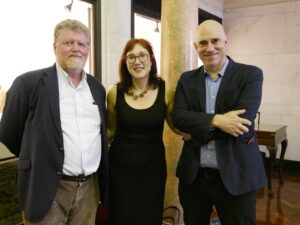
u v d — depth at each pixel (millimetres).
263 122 5102
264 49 5016
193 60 2219
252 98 1397
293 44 4746
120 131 1741
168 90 1802
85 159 1418
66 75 1410
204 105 1503
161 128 1757
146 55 1696
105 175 1594
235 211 1466
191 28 2182
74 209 1464
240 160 1426
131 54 1692
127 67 1736
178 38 2152
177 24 2145
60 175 1355
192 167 1526
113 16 3191
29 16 2535
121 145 1707
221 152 1438
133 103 1719
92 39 3178
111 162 1725
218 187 1486
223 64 1514
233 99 1441
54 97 1367
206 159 1488
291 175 4656
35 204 1312
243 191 1403
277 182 4277
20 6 2457
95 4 3119
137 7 3611
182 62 2164
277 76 4926
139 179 1688
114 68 3273
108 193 1705
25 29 2510
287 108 4871
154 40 4141
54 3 2752
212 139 1452
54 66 1458
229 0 5246
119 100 1736
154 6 3912
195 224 1632
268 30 4949
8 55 2395
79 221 1504
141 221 1707
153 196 1710
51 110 1348
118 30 3246
